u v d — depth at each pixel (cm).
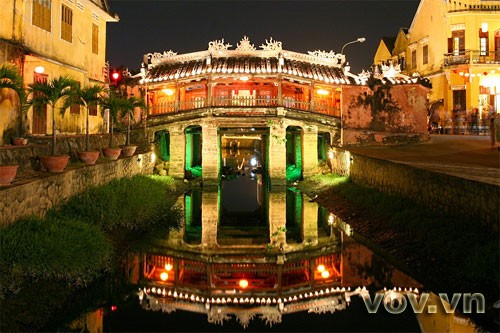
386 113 2862
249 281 1188
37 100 1428
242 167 4094
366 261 1285
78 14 2220
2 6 1584
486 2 3303
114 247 1280
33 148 1430
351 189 2077
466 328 861
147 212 1653
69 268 968
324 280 1177
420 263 1106
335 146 2809
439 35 3509
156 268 1260
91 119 2397
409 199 1504
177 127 2798
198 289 1119
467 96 3309
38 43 1839
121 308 985
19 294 870
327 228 1750
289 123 2752
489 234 1002
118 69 3025
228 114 2712
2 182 1045
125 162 2081
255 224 1958
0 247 906
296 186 2759
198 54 2961
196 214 2062
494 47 3294
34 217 1100
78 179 1474
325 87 2938
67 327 875
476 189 1080
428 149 2378
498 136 2069
